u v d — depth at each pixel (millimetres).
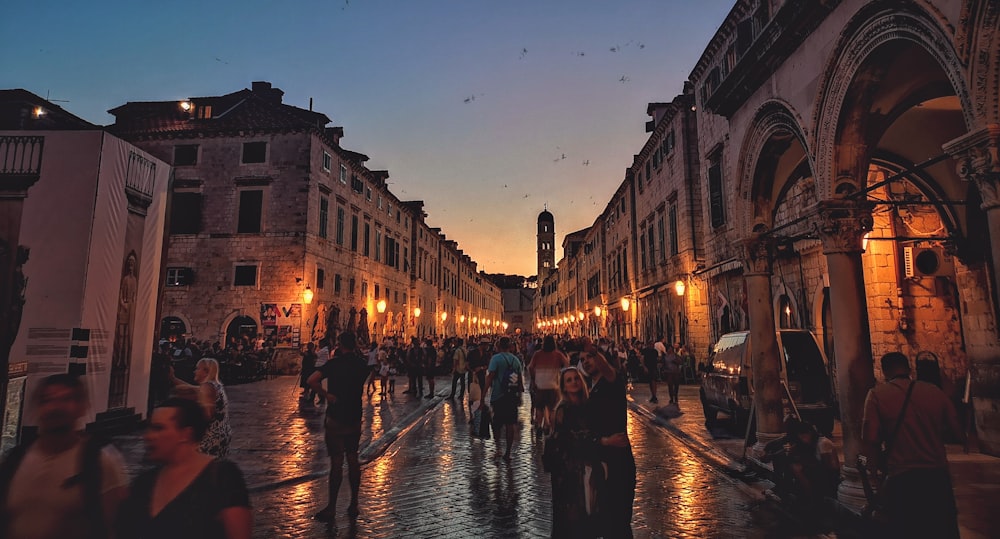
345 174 33938
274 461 8820
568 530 4305
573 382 4570
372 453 9594
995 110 4309
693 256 22891
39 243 10383
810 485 6094
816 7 6527
